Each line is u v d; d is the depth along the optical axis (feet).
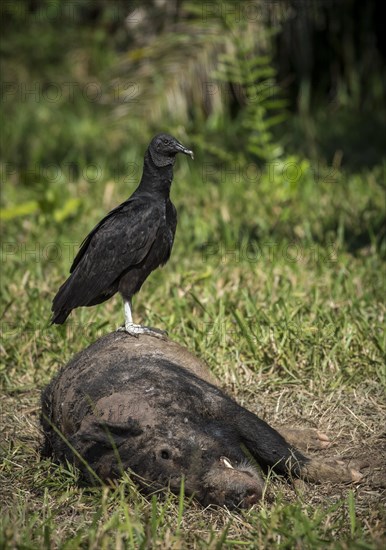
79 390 25.75
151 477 23.73
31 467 26.94
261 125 53.88
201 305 35.37
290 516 22.79
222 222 46.57
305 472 25.34
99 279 28.43
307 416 29.76
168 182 28.78
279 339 33.50
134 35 69.77
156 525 22.36
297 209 50.16
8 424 30.30
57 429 25.67
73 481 25.30
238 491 22.95
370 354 32.58
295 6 58.44
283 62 65.36
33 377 33.32
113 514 23.50
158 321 35.47
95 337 34.96
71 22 83.87
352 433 28.40
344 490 25.12
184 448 23.66
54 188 52.80
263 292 37.83
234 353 33.12
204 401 24.97
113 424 23.90
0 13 84.94
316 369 31.89
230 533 22.77
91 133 68.33
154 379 25.12
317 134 64.54
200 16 60.49
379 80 71.10
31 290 39.45
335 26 69.77
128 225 28.17
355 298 36.27
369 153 61.11
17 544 21.58
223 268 41.37
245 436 24.98
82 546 22.13
